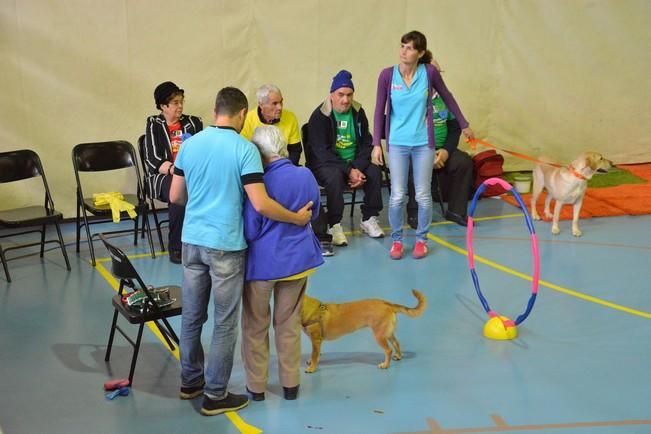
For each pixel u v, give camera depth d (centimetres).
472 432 323
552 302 476
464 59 774
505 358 396
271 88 543
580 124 837
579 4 799
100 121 653
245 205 319
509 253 579
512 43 788
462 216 661
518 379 372
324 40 716
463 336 425
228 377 336
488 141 812
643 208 697
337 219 601
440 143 660
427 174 547
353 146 619
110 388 360
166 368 388
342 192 598
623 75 837
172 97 555
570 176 605
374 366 388
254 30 688
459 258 567
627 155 859
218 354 328
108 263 563
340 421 333
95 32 633
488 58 784
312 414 339
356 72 737
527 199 739
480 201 740
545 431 324
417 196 554
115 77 648
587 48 816
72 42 627
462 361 393
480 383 368
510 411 341
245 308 336
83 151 584
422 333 430
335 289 502
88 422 333
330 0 707
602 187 774
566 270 538
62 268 550
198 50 671
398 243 569
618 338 421
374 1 724
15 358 399
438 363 391
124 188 680
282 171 320
